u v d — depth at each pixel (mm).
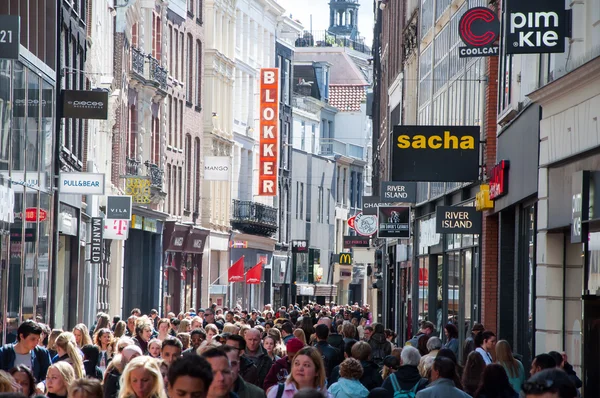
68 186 64875
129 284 104750
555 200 41750
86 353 34438
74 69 71250
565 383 14219
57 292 75312
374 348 47250
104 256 92875
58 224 68125
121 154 97562
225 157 116688
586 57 36812
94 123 86562
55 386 25297
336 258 175625
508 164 52594
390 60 116188
